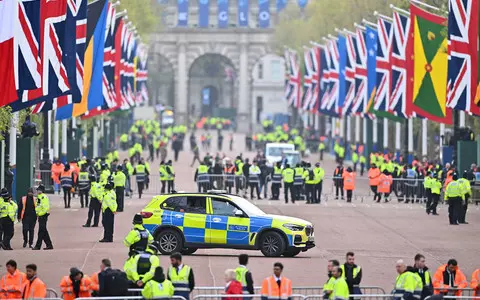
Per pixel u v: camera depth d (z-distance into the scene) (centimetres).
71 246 10488
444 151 18812
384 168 16925
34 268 6550
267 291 6406
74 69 12281
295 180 16600
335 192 18275
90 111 17662
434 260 9994
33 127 14425
